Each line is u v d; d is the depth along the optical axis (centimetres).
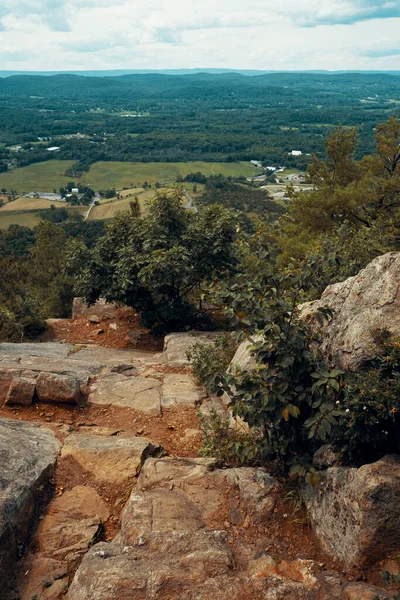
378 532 382
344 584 376
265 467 538
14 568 436
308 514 452
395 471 397
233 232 1122
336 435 454
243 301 529
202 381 773
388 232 1170
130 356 980
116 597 370
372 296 473
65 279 2045
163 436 653
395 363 409
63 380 717
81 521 491
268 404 452
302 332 464
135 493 496
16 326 1225
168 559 406
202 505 480
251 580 382
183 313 1162
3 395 727
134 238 1119
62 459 571
